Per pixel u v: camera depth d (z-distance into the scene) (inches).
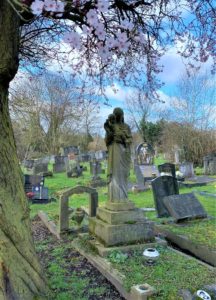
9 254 120.8
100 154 1155.9
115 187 221.5
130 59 199.6
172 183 337.4
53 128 1282.0
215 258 201.2
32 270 132.5
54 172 873.5
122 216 213.6
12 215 126.6
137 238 213.6
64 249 232.8
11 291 116.2
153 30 179.0
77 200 443.2
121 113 227.9
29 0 90.7
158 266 178.4
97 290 163.5
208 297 141.8
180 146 1010.1
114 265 181.5
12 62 124.0
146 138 1407.5
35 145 1218.6
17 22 122.3
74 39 93.4
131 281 158.1
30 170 864.3
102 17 140.9
